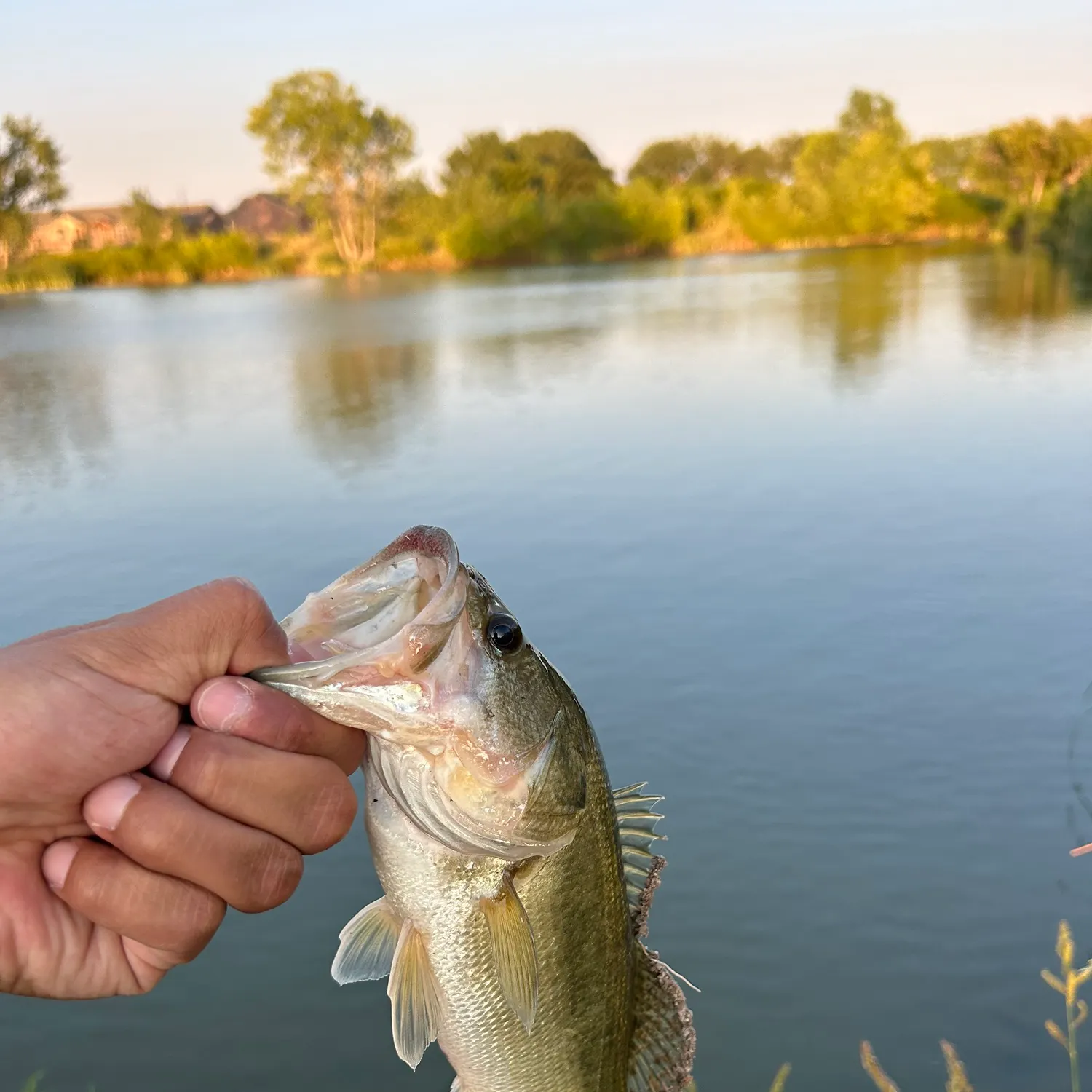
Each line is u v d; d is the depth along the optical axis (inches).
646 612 422.3
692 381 965.8
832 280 2089.1
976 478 593.9
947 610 411.5
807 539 503.2
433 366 1154.0
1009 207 3388.3
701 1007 228.8
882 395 853.8
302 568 501.0
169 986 246.7
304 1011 236.5
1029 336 1133.7
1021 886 258.4
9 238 3169.3
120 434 851.4
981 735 320.5
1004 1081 206.5
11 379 1205.1
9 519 609.6
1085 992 227.9
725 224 3595.0
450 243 3444.9
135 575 504.4
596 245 3469.5
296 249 3599.9
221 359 1328.7
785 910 254.7
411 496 613.9
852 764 309.3
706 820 285.9
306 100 3324.3
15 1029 234.8
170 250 3284.9
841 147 3750.0
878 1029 221.1
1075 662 362.3
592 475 641.0
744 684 358.3
